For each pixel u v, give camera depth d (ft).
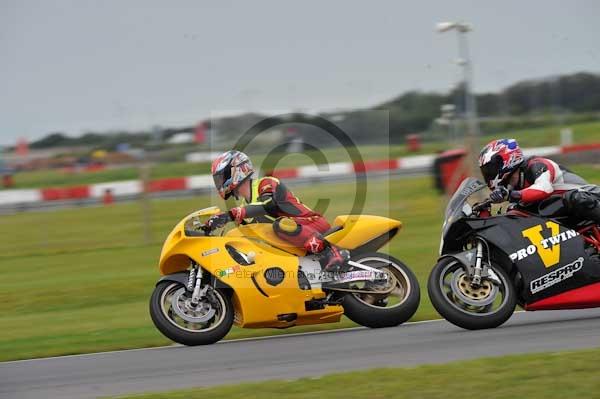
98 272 166.81
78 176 317.01
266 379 73.56
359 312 94.84
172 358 85.81
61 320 123.34
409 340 86.94
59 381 78.43
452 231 89.66
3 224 252.83
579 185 90.33
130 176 308.81
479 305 87.35
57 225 241.35
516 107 305.53
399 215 210.59
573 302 88.17
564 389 62.08
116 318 121.39
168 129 291.58
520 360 70.79
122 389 73.00
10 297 146.20
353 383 67.00
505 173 90.22
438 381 66.03
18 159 326.03
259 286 91.76
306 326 104.78
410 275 96.32
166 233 214.28
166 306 95.86
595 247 89.66
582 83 308.60
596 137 291.99
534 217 89.20
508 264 88.74
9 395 73.46
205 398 64.95
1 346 101.76
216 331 91.45
